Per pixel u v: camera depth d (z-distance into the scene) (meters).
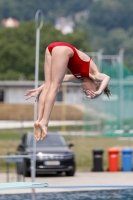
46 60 19.98
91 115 110.12
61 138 62.25
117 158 65.69
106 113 107.06
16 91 191.00
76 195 41.44
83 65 20.03
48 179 56.50
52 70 19.78
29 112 182.12
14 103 189.25
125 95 105.50
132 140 103.31
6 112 180.88
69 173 59.69
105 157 80.06
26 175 58.06
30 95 21.47
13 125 170.75
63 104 180.00
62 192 43.34
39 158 57.44
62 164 58.06
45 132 19.78
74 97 186.12
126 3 191.50
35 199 39.84
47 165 57.62
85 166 72.25
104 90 20.91
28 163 56.31
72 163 58.69
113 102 106.50
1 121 175.00
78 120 177.25
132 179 56.09
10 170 68.62
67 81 20.88
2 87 190.88
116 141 102.00
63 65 19.67
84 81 20.44
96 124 109.81
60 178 57.50
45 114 19.81
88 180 55.34
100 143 98.06
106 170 66.31
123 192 42.44
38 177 58.69
